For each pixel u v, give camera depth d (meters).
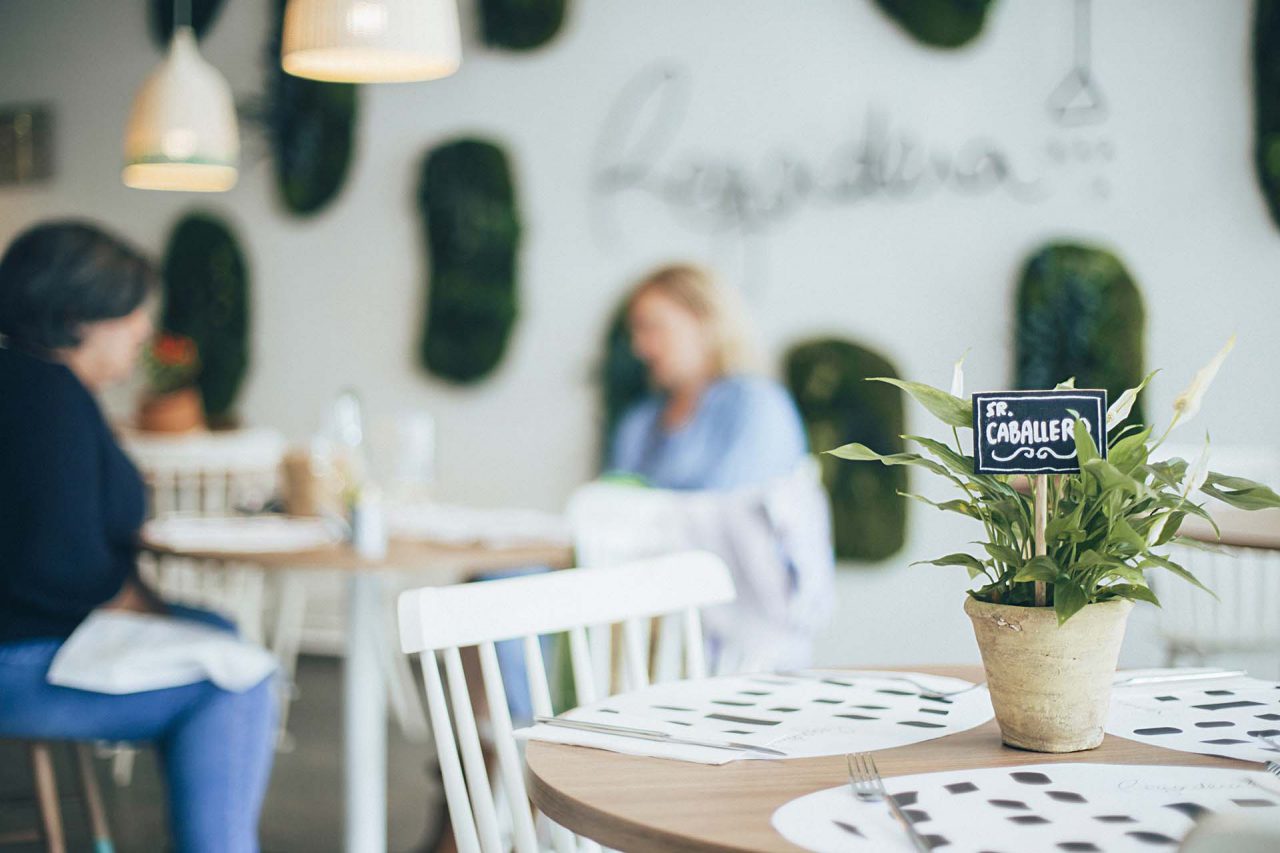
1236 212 4.11
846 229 4.62
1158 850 0.92
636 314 3.92
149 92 3.57
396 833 3.43
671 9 4.87
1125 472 1.19
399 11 2.46
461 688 1.51
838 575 4.57
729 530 2.87
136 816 3.60
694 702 1.43
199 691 2.28
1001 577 1.23
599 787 1.11
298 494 3.33
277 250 5.66
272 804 3.68
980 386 4.43
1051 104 4.32
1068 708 1.19
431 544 2.95
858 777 1.10
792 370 4.65
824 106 4.64
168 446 4.59
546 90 5.09
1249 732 1.25
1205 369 1.18
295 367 5.63
